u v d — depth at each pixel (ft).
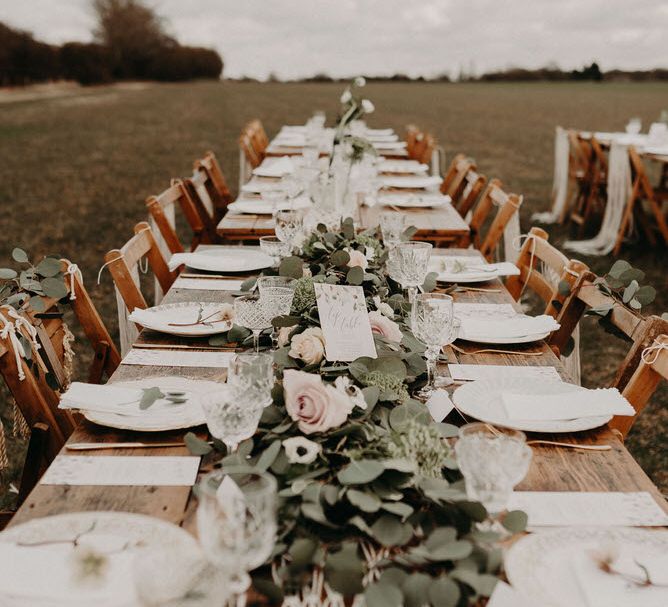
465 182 17.99
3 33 139.64
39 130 58.85
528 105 98.73
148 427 5.17
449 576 3.51
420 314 5.92
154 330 7.42
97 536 3.88
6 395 12.37
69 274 7.88
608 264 21.25
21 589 3.51
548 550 3.97
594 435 5.42
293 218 8.47
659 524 4.39
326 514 4.07
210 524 3.17
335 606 3.64
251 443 4.66
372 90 139.95
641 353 6.47
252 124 28.27
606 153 27.32
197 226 14.47
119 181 35.35
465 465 3.95
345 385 4.90
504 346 7.28
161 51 191.83
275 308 6.40
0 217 26.61
